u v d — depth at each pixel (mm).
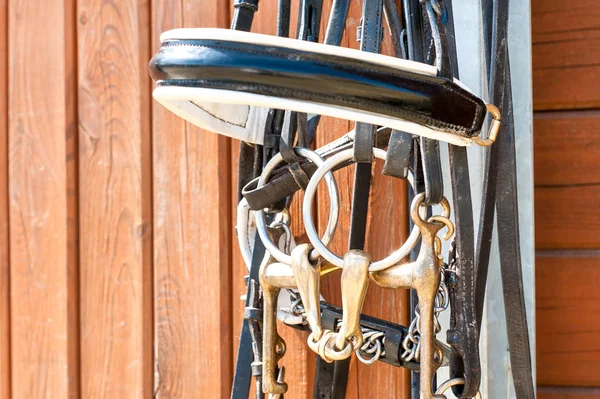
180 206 944
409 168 610
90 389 975
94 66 974
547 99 900
